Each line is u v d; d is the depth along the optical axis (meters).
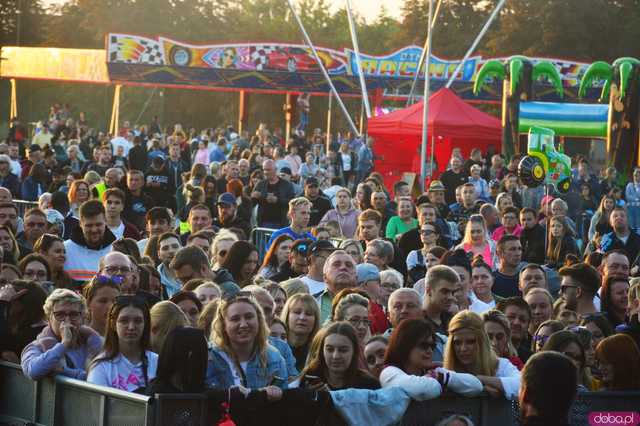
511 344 9.20
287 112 49.59
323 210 19.61
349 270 10.58
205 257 11.20
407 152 35.66
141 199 18.34
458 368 7.86
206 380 7.48
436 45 80.94
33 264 10.72
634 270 15.41
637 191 26.62
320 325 9.16
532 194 23.80
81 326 8.23
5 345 8.55
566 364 5.98
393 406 7.21
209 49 44.62
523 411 6.00
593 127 32.78
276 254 13.23
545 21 70.44
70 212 16.67
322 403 7.05
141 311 7.73
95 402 7.18
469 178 25.22
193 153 38.62
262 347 7.73
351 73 45.59
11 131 38.91
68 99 80.88
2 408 8.13
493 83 45.56
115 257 10.01
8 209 14.14
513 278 13.50
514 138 32.72
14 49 49.62
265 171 20.09
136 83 44.34
